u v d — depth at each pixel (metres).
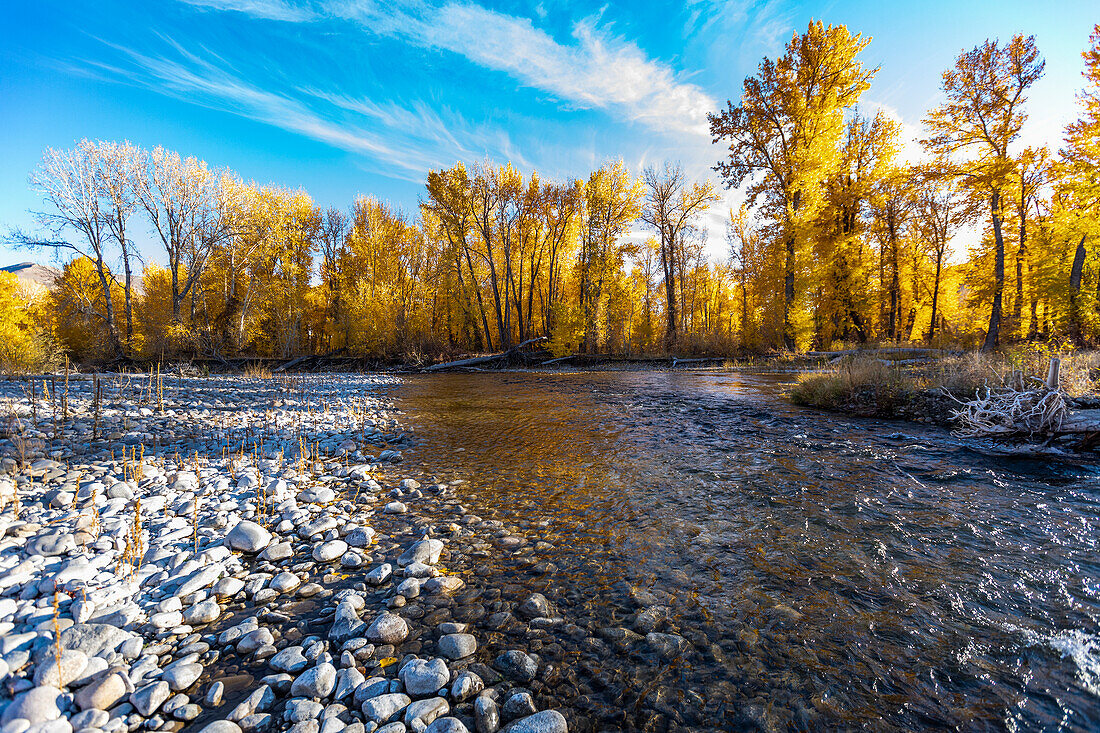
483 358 27.06
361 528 4.13
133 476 5.25
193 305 27.66
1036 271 20.94
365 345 27.27
